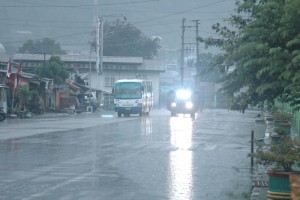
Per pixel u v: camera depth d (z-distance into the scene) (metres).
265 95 13.20
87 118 61.22
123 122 51.34
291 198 10.99
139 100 66.56
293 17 10.53
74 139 31.56
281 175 11.95
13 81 62.34
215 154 24.75
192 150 26.39
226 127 45.44
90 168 19.39
